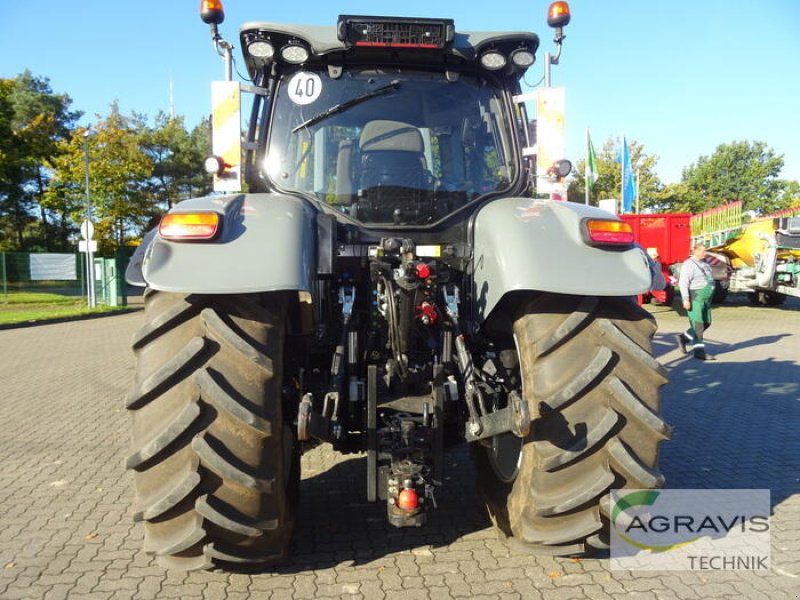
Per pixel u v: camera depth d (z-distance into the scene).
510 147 3.63
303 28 3.38
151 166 32.94
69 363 9.79
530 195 3.70
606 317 2.71
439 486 2.84
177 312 2.52
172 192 48.69
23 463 4.72
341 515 3.60
